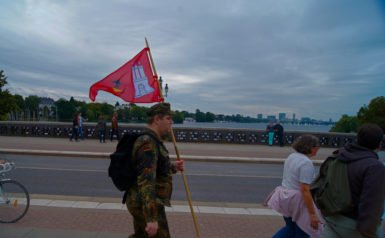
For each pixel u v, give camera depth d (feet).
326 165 11.14
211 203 25.81
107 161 49.83
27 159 49.96
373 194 9.23
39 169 40.83
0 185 19.45
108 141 74.38
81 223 19.04
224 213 22.47
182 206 23.97
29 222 19.06
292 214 13.85
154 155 9.92
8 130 80.94
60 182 33.24
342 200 9.86
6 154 54.80
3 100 186.70
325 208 10.38
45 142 69.10
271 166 52.21
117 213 21.18
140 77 16.65
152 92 16.61
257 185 35.94
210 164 52.13
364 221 9.19
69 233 16.92
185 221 20.25
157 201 10.03
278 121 77.87
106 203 23.77
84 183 33.04
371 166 9.49
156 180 10.51
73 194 28.35
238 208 24.09
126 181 10.13
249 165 52.60
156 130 10.64
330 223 10.37
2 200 19.27
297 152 14.32
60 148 60.13
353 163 9.89
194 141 79.61
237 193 31.48
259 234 18.43
